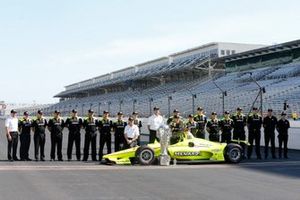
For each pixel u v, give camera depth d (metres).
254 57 50.75
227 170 12.52
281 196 8.32
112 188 9.22
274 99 36.31
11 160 14.95
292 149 20.81
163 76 65.31
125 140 15.26
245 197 8.21
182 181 10.26
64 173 11.69
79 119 15.16
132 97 66.06
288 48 45.22
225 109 39.50
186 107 46.06
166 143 13.78
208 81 54.97
